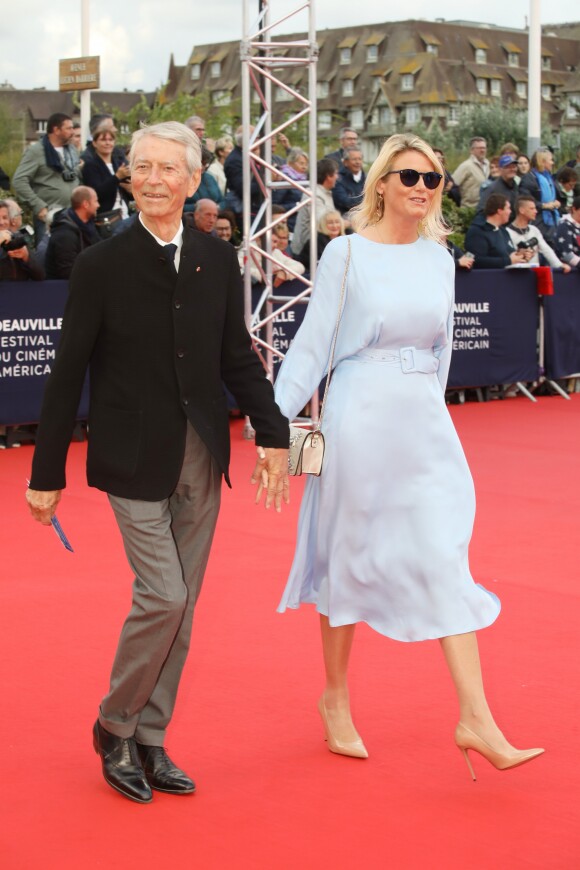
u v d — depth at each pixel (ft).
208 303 12.08
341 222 40.06
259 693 15.49
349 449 13.07
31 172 40.73
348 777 13.00
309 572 13.83
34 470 12.05
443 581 12.91
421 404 13.14
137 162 11.75
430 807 12.25
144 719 12.70
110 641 17.58
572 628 18.48
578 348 46.83
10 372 34.35
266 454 12.55
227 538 24.12
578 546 23.94
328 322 13.20
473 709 12.62
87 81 49.55
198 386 12.05
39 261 34.55
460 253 44.60
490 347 44.42
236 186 42.98
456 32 299.99
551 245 49.67
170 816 12.01
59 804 12.28
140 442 11.89
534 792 12.62
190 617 12.50
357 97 301.02
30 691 15.53
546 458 34.01
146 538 11.85
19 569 21.76
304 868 10.93
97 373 12.10
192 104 129.70
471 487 13.47
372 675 16.10
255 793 12.58
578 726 14.47
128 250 11.84
